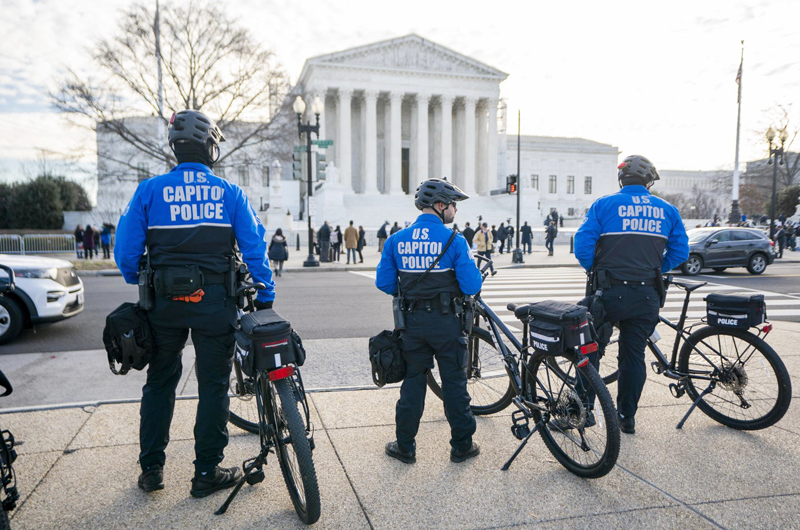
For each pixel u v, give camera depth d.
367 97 56.53
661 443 3.53
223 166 28.75
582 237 3.70
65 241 28.44
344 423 3.86
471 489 2.93
